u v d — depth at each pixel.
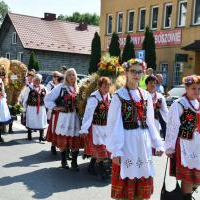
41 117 10.69
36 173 7.52
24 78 12.45
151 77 8.09
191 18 22.28
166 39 24.00
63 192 6.44
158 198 6.29
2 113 10.27
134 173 4.62
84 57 40.59
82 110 7.70
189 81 5.25
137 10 26.23
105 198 6.21
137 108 4.69
